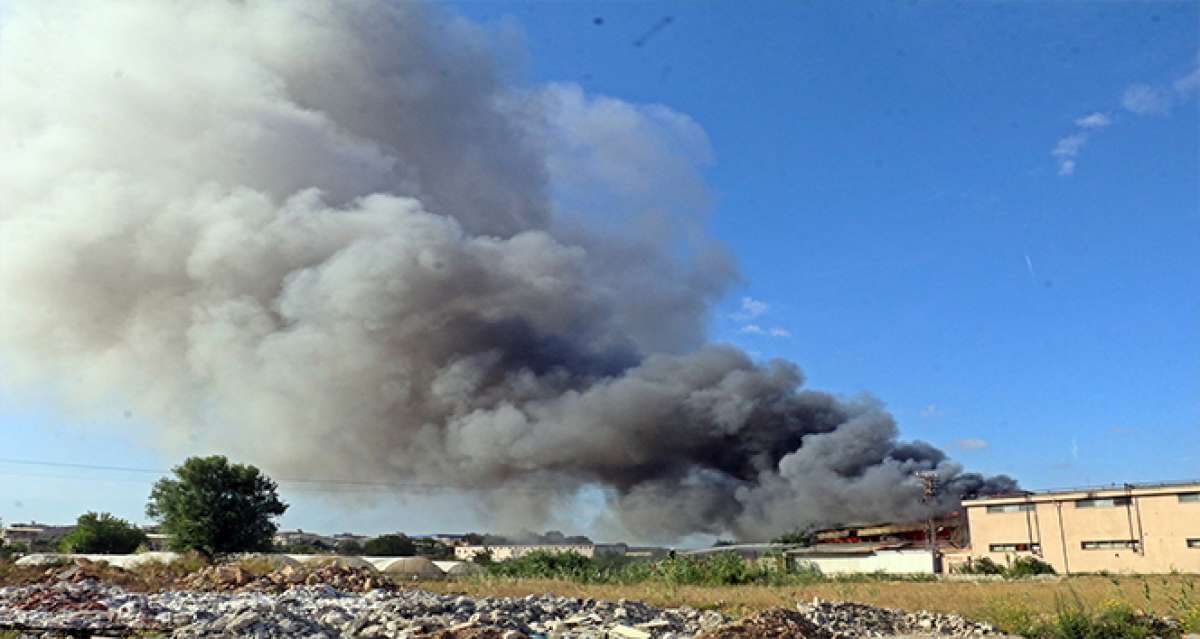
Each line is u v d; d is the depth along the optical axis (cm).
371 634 1992
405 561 5538
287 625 1992
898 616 2539
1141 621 2172
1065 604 2339
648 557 7338
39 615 2161
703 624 2277
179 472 6662
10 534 10319
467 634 1925
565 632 2142
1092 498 6431
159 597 2783
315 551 8750
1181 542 5978
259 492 6888
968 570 6488
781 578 4538
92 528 7606
